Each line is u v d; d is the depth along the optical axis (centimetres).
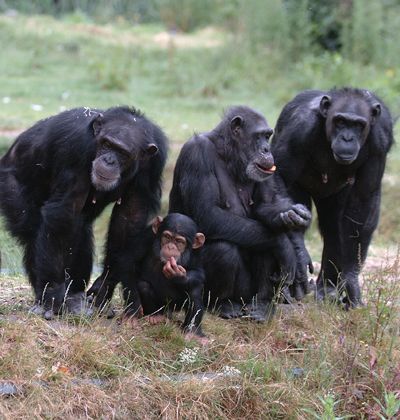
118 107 1278
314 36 4394
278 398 1223
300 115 1449
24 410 1116
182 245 1252
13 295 1453
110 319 1323
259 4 4441
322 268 1591
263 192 1365
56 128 1277
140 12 5797
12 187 1341
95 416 1144
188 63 4391
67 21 5306
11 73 4044
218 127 1372
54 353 1203
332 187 1514
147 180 1299
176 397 1184
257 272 1365
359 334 1369
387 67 4122
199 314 1277
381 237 2500
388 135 1460
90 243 1370
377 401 1203
